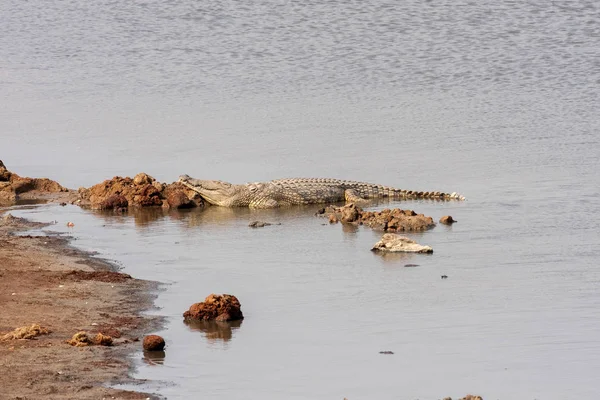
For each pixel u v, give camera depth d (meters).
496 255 100.88
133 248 104.50
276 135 160.75
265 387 70.81
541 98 184.38
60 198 127.25
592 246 103.25
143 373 72.06
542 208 117.94
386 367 74.38
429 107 179.50
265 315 84.81
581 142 151.38
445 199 124.44
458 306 86.88
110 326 80.31
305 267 98.06
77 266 96.00
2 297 85.38
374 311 85.81
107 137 161.75
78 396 66.62
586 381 72.25
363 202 125.12
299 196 125.81
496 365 74.88
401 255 101.75
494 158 143.75
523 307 86.56
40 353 73.38
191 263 99.31
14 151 153.12
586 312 85.25
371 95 190.12
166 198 126.06
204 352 76.56
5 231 110.00
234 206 125.06
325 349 77.62
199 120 172.50
